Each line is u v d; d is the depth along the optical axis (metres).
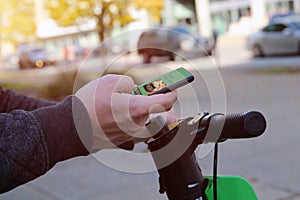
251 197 1.14
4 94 1.35
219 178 1.12
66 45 14.98
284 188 4.34
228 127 0.96
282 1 31.86
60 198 4.61
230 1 34.50
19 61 25.27
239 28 32.28
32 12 17.62
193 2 32.41
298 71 14.45
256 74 14.63
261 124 0.95
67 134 0.85
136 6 12.97
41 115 0.85
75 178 5.21
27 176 0.83
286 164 5.02
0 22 18.06
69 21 12.93
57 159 0.85
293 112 8.00
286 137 6.19
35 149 0.82
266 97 10.08
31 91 10.25
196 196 1.06
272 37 19.28
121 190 4.68
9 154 0.81
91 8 12.54
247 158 5.34
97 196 4.57
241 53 22.25
